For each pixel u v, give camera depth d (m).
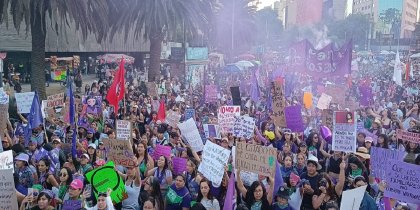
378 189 8.60
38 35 24.12
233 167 8.32
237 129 11.96
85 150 11.33
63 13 23.66
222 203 8.33
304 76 29.19
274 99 13.23
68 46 42.56
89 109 17.39
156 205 8.07
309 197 8.02
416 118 17.22
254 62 52.28
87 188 8.05
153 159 9.98
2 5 23.44
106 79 38.81
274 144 12.59
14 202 6.98
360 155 10.23
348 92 24.03
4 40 36.25
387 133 14.20
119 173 8.51
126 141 8.63
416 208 7.16
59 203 8.29
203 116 17.59
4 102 13.38
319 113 16.33
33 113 12.32
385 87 31.31
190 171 9.38
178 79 37.59
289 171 9.58
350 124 9.75
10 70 35.56
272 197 7.83
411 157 10.76
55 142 11.48
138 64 60.75
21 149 11.04
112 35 30.23
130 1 29.30
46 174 9.34
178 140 11.91
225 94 25.70
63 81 40.03
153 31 31.47
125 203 8.18
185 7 29.53
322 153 11.41
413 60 44.72
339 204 8.10
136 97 23.31
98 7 25.16
